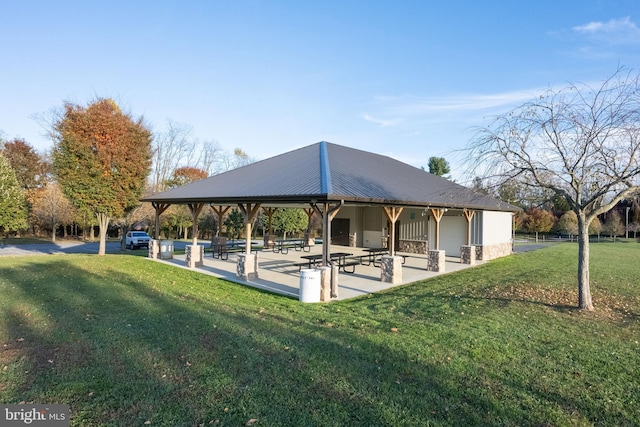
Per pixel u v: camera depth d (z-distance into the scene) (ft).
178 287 30.68
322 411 11.01
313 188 29.76
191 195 43.78
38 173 112.98
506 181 26.81
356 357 15.26
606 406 11.75
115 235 127.85
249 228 36.29
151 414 10.69
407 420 10.61
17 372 13.28
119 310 22.34
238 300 26.16
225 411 10.89
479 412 11.18
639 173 22.81
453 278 38.14
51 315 20.90
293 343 16.83
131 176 57.77
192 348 15.94
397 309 24.31
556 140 25.49
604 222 113.70
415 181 50.88
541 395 12.37
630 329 20.25
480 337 18.16
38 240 106.63
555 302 26.50
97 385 12.39
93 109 55.26
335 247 71.10
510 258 58.18
